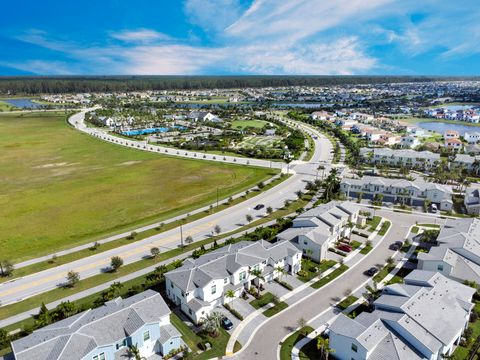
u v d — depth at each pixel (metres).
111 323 44.78
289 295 59.34
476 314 53.12
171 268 66.00
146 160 154.12
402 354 42.09
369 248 75.81
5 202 104.19
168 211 97.12
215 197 107.44
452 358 43.59
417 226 87.06
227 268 58.38
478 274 61.50
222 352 46.53
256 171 136.00
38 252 74.31
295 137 195.62
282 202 102.88
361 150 154.62
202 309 52.47
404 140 181.88
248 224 87.75
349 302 57.31
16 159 156.50
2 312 55.03
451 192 98.69
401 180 106.38
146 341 45.75
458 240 69.69
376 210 97.50
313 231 72.88
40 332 43.81
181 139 199.00
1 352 45.69
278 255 64.44
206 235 81.69
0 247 77.06
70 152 170.62
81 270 67.25
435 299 51.06
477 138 191.38
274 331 50.62
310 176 129.12
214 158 156.38
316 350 47.12
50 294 59.69
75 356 39.72
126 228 85.62
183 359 44.91
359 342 42.53
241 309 55.47
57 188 116.81
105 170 138.12
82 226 88.00
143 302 49.06
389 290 54.03
